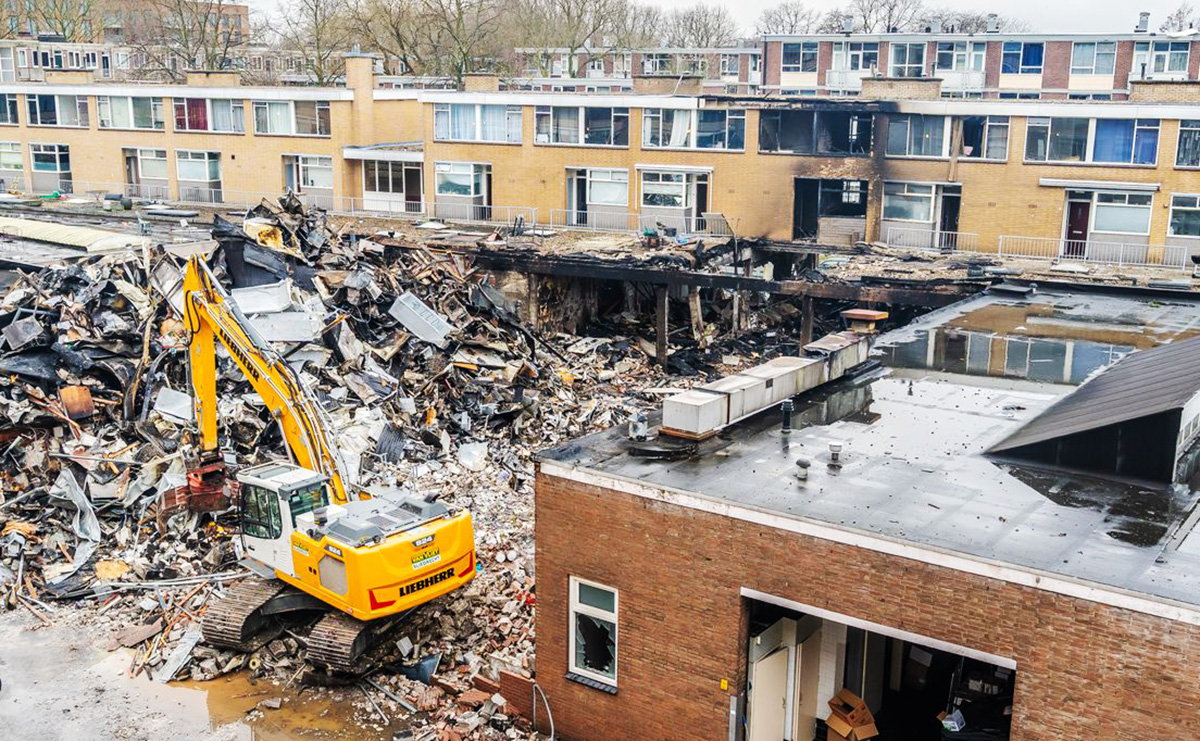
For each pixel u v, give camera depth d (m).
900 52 75.12
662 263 43.09
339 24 81.00
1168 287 33.09
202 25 84.06
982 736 13.91
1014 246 47.81
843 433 17.36
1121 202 46.00
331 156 61.22
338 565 18.97
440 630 20.95
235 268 35.44
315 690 19.70
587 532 15.80
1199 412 16.23
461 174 58.22
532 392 34.31
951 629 12.80
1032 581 12.14
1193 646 11.24
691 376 41.59
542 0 100.06
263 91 61.69
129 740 18.23
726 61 98.44
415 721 18.67
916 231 49.81
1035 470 15.54
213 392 23.89
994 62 72.94
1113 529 13.34
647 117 53.44
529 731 17.30
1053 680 12.19
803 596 13.86
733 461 16.00
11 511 25.08
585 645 16.45
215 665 20.27
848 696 15.97
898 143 49.06
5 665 20.44
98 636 21.48
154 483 25.59
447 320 36.28
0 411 27.00
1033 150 46.81
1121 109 44.91
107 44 107.81
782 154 51.06
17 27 106.38
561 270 43.62
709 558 14.60
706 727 15.09
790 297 53.53
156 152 65.81
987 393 19.77
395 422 30.59
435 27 81.50
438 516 19.92
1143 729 11.70
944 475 15.32
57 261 38.34
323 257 38.16
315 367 31.27
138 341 30.25
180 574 23.38
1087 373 21.12
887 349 23.31
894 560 13.06
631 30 107.38
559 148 55.62
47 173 69.12
